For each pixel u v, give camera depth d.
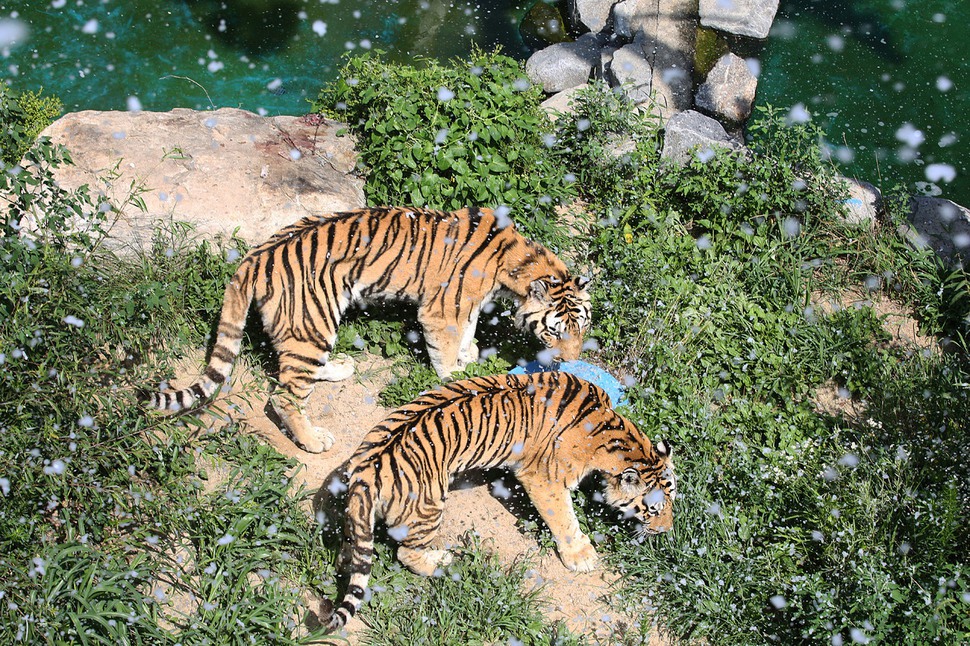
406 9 11.23
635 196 8.34
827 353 7.47
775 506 6.36
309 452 6.57
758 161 8.41
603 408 6.06
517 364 7.33
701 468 6.49
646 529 6.17
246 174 7.59
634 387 6.99
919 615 5.54
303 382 6.51
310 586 5.83
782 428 6.84
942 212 8.63
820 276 8.27
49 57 10.26
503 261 6.77
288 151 7.92
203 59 10.41
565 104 9.55
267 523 5.86
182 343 6.78
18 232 6.30
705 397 7.16
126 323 6.48
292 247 6.39
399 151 7.71
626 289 7.63
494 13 11.30
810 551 6.18
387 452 5.52
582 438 5.96
